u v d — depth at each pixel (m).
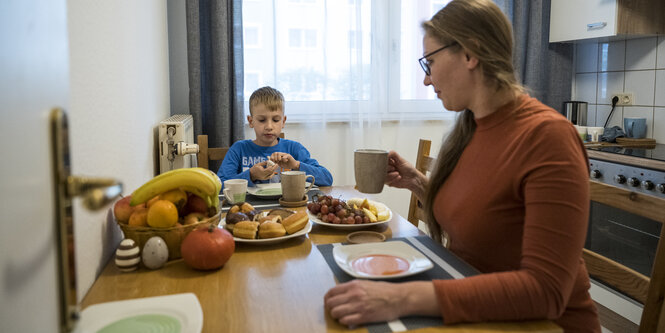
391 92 3.00
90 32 0.90
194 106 2.51
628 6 2.61
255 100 2.11
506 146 0.91
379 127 2.92
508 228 0.91
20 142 0.34
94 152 0.92
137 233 0.96
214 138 2.61
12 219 0.34
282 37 2.74
